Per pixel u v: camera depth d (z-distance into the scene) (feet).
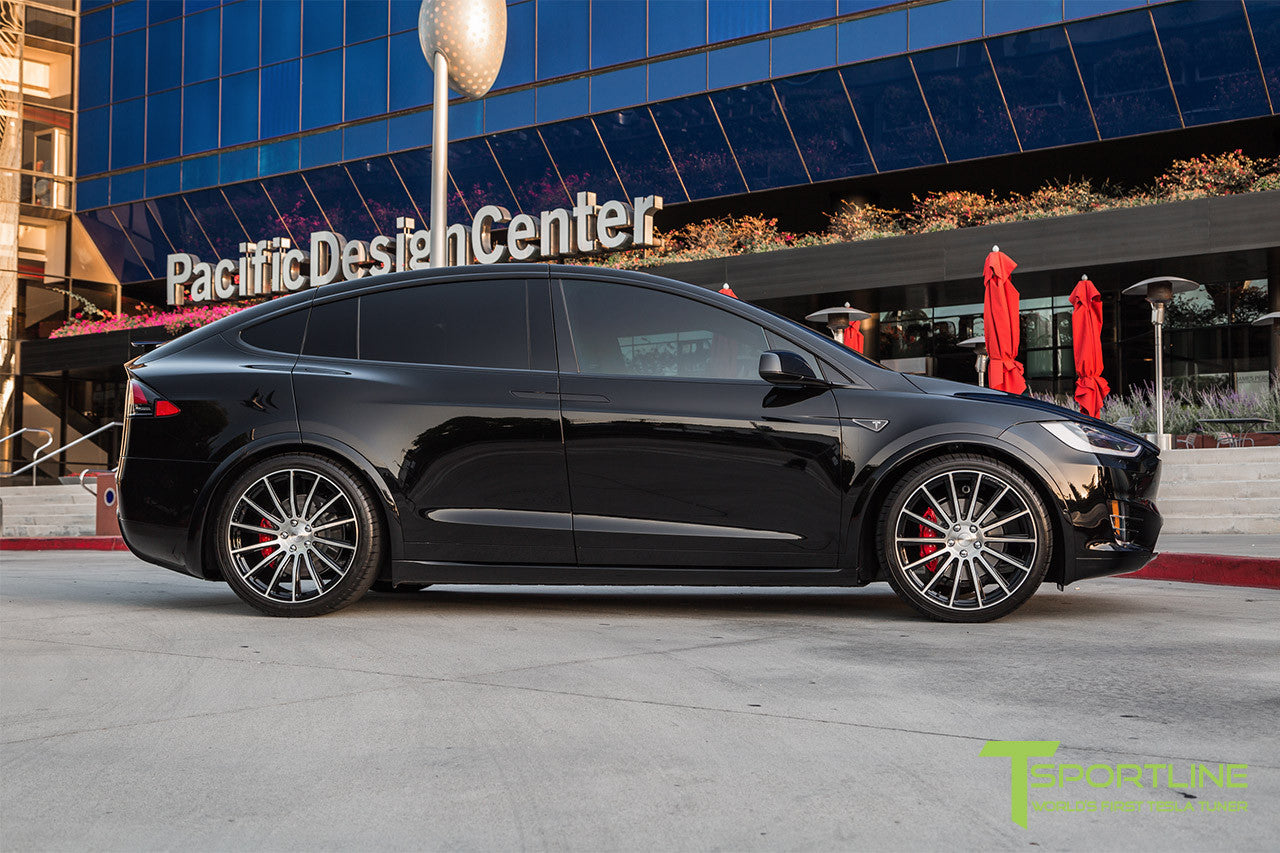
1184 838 7.23
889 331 78.69
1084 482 16.17
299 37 94.38
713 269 71.15
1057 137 68.44
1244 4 62.39
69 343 96.02
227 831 7.54
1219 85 64.08
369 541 17.16
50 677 12.73
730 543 16.60
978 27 68.95
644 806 7.97
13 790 8.47
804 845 7.16
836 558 16.57
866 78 72.28
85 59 106.01
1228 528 35.27
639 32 79.51
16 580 24.67
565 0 82.12
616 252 77.77
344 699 11.46
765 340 17.17
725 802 8.04
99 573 26.89
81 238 106.22
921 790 8.27
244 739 9.92
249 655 14.02
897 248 65.51
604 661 13.43
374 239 81.10
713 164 78.07
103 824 7.69
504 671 12.84
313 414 17.30
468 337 17.63
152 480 17.67
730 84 76.07
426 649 14.37
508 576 16.97
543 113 82.89
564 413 16.93
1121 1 65.26
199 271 90.38
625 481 16.78
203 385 17.79
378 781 8.63
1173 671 12.47
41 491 64.59
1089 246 61.05
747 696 11.44
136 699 11.56
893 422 16.51
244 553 17.52
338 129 92.22
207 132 99.09
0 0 101.86
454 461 17.03
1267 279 67.00
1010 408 16.60
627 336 17.38
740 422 16.65
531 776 8.73
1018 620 16.57
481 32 38.86
